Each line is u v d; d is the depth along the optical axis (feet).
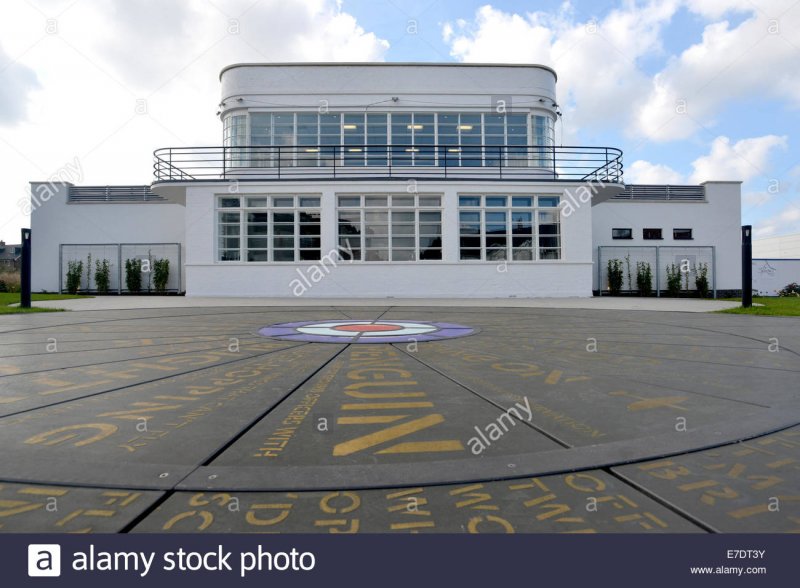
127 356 21.03
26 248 47.16
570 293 68.85
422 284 67.62
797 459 9.76
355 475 8.98
